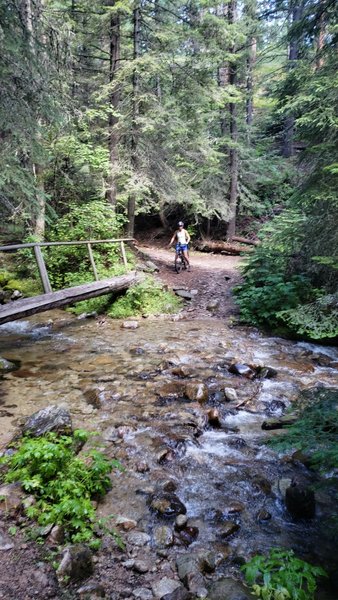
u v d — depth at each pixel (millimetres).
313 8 8227
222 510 3350
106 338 8500
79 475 3400
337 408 3309
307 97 7434
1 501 3020
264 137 22766
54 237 12602
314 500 3447
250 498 3527
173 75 13055
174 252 19312
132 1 11781
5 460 3576
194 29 12539
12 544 2637
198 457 4148
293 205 8539
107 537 2906
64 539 2736
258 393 5789
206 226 21469
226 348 7855
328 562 2824
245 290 10680
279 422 4832
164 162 13945
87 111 11984
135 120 12422
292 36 9141
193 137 13914
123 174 13281
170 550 2865
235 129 18250
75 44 13711
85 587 2428
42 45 7094
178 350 7637
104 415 4941
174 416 4930
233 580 2609
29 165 10297
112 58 13492
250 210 20891
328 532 3133
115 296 11008
